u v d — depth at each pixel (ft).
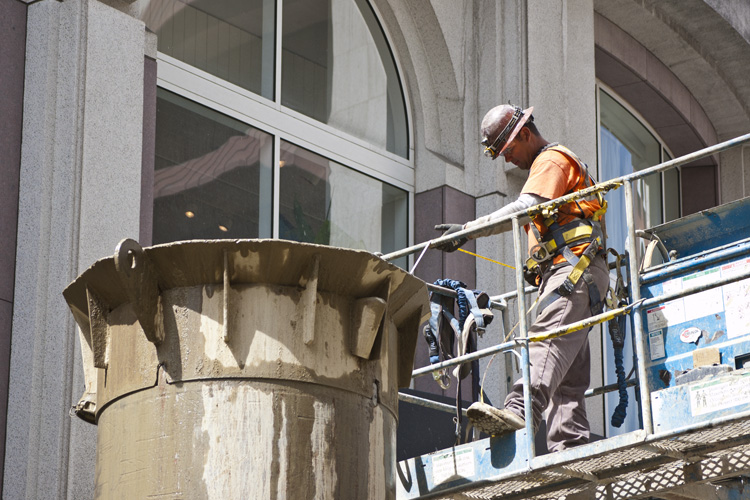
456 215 45.78
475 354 25.88
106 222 31.04
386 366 21.42
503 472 24.82
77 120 31.30
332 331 20.39
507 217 25.88
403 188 46.26
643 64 58.44
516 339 25.18
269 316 19.94
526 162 28.04
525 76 47.32
